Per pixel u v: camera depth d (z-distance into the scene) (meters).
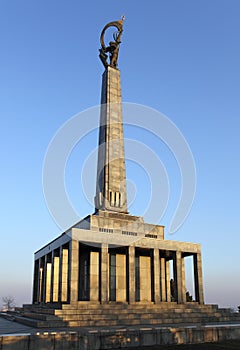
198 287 49.16
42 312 41.56
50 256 53.84
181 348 22.30
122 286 47.09
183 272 53.31
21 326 33.44
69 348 21.16
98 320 34.72
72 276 40.19
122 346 22.64
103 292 41.66
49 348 20.70
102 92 55.66
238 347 22.81
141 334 23.52
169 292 53.69
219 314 43.75
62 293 45.50
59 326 32.38
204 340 25.59
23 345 20.16
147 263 50.59
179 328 25.05
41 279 56.84
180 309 42.62
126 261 45.31
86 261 47.09
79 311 37.06
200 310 44.19
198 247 50.91
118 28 58.09
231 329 27.19
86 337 21.75
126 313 38.78
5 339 19.86
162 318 38.50
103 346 22.12
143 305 42.56
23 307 58.12
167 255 52.88
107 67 55.75
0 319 48.00
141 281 49.12
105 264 42.69
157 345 23.56
